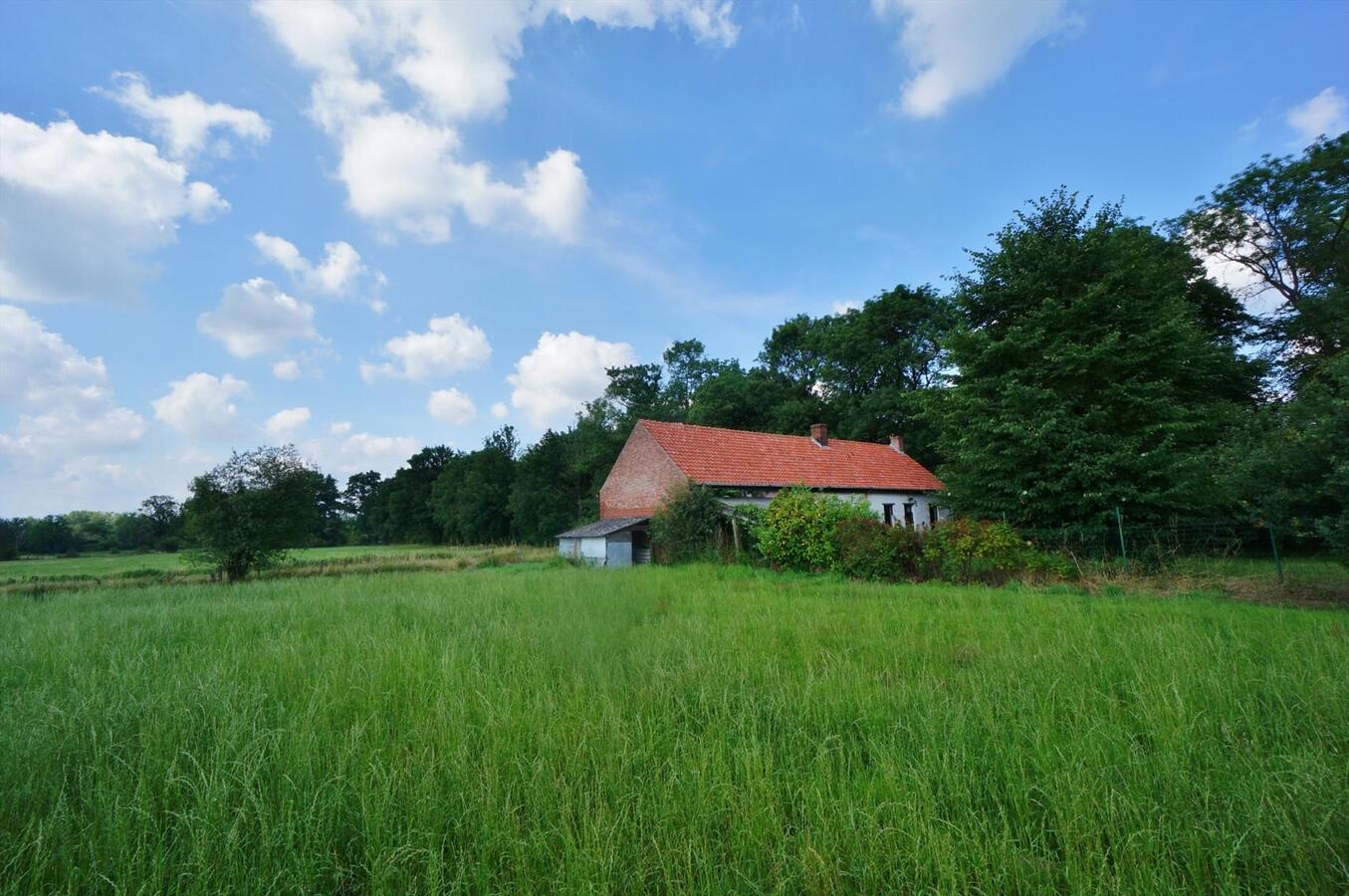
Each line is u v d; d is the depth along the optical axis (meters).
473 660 6.30
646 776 3.75
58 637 9.12
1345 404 10.25
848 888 2.76
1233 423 18.70
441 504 79.94
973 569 14.92
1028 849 2.90
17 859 2.81
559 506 60.59
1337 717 4.16
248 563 26.42
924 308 44.22
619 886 2.75
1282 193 27.62
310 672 6.16
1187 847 2.86
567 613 9.77
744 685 5.36
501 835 3.02
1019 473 18.14
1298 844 2.74
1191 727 4.00
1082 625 7.92
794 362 55.38
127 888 2.73
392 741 4.30
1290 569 13.38
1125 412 17.55
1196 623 7.98
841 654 6.61
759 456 31.19
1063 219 19.95
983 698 4.88
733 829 3.12
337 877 2.84
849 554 16.98
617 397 63.88
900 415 42.69
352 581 19.84
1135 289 18.91
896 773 3.56
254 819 3.20
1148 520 16.52
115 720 4.72
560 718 4.48
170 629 9.54
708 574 17.91
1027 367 18.45
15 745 4.02
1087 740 3.96
